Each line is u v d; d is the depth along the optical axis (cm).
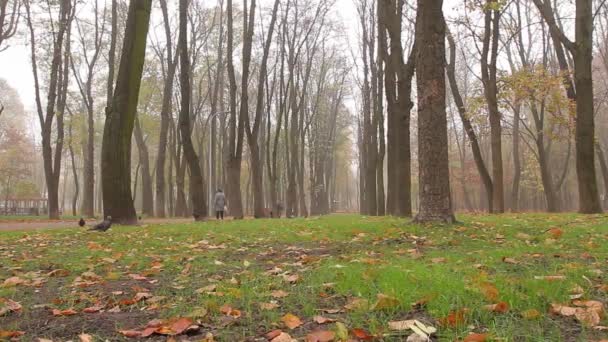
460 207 6819
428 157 1001
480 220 1233
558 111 2284
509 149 5544
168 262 636
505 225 1021
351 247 725
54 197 2859
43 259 711
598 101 3269
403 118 1562
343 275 452
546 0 1873
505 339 264
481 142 5416
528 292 366
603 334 286
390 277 424
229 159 2509
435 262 539
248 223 1484
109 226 1275
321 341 282
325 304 374
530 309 320
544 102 2270
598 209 1573
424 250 660
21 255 771
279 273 514
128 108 1519
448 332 288
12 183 5306
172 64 3397
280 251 729
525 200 5684
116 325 348
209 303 379
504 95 2114
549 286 377
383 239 804
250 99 4619
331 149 5353
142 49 1533
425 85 1004
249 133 2655
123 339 318
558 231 794
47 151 2814
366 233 927
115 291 464
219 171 5112
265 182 5912
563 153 4859
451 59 2350
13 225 2181
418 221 1010
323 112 5222
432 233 855
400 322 301
